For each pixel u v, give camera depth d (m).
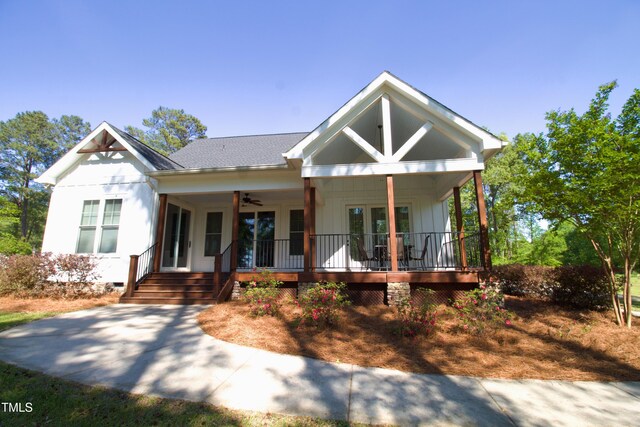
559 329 5.43
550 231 6.45
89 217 10.11
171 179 9.62
